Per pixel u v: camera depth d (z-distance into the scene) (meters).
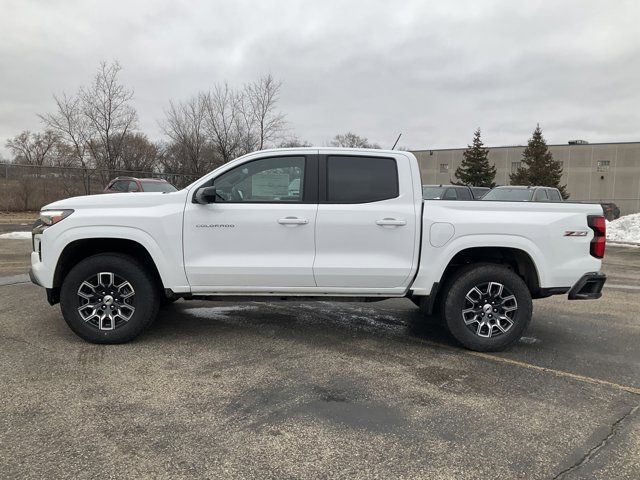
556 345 5.09
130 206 4.67
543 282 4.71
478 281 4.69
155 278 4.85
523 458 2.89
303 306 6.58
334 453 2.90
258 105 32.44
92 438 3.00
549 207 4.75
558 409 3.55
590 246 4.76
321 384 3.92
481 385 3.97
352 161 4.75
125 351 4.57
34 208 22.45
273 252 4.66
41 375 3.95
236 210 4.62
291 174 4.73
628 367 4.46
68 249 4.68
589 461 2.87
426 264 4.68
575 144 52.41
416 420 3.34
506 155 55.19
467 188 17.31
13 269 8.91
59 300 4.91
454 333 4.75
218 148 32.97
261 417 3.33
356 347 4.88
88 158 29.39
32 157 41.88
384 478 2.67
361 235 4.64
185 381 3.90
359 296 4.84
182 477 2.63
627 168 50.31
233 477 2.64
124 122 29.58
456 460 2.85
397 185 4.73
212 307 6.43
